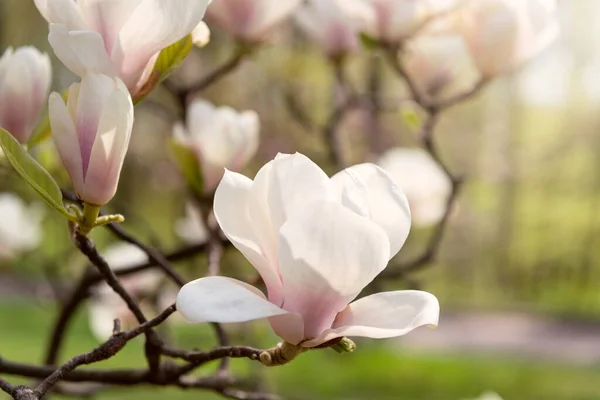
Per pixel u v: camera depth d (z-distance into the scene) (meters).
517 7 1.62
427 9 1.72
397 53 1.82
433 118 1.86
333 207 1.21
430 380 8.30
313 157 3.27
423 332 11.94
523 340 11.96
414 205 2.30
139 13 1.30
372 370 8.16
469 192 13.02
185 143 1.75
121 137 1.29
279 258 1.22
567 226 17.48
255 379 2.46
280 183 1.23
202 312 1.19
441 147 10.68
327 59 2.33
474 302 15.45
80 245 1.34
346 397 7.13
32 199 2.94
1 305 9.31
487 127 12.07
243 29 1.73
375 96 2.47
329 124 2.62
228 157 1.75
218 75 1.83
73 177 1.31
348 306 1.25
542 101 15.98
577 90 16.30
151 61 1.34
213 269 1.65
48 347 1.87
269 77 6.34
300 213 1.21
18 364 1.51
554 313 14.84
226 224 1.24
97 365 5.34
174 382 1.49
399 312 1.24
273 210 1.23
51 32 1.28
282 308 1.24
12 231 2.85
